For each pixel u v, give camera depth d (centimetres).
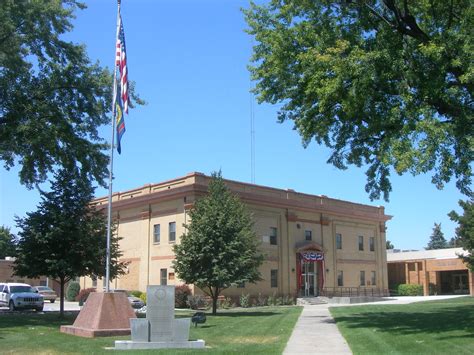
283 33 1973
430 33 1842
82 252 2592
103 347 1420
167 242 4028
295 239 4559
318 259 4647
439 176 1680
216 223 2906
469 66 1580
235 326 2038
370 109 1819
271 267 4288
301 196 4703
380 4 1897
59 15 2686
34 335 1725
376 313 2583
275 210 4434
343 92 1752
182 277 2909
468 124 1673
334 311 2905
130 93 2812
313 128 2053
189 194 3878
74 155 2722
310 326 2011
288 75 2009
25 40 2627
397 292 6012
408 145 1591
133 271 4331
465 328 1677
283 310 3231
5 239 6850
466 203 4062
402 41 1802
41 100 2677
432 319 2075
